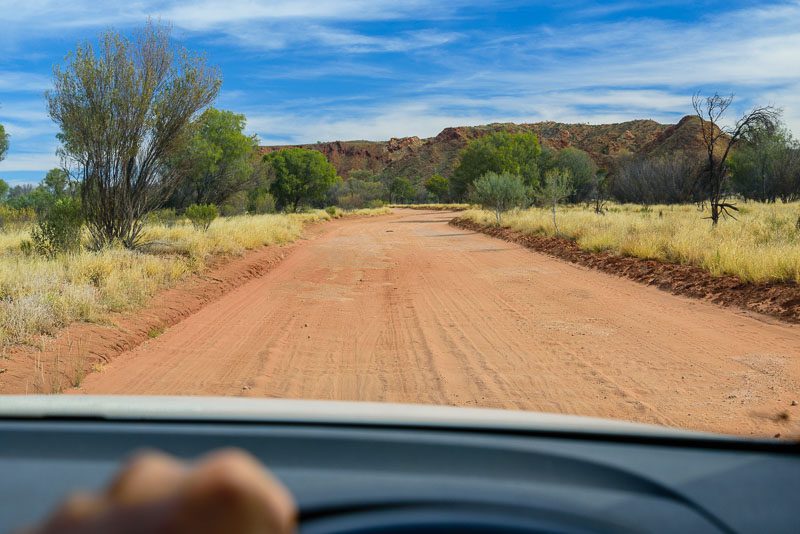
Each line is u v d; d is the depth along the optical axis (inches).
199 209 818.8
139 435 37.3
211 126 1614.2
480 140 3609.7
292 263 714.8
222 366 289.9
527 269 649.6
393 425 42.5
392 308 443.2
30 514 25.7
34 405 44.7
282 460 34.0
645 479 35.4
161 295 430.6
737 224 829.8
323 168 2662.4
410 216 2566.4
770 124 924.6
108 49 595.5
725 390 252.7
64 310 337.1
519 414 51.1
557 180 1493.6
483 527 26.3
